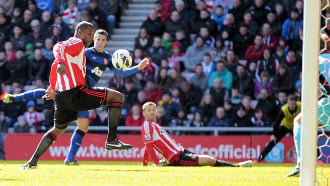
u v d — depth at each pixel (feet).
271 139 114.73
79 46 58.44
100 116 141.08
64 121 63.98
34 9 159.84
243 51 145.28
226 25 147.54
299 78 138.62
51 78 61.31
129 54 71.82
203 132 136.98
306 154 40.63
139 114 135.64
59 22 155.02
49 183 46.70
